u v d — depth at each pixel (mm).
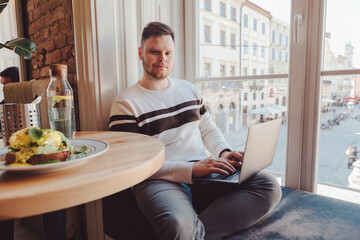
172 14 1479
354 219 782
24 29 1824
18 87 1179
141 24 1281
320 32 1065
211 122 1223
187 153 1056
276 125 982
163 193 730
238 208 779
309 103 1123
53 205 332
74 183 355
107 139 712
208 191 933
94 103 1118
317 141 1125
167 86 1098
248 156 778
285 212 852
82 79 1162
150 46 993
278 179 1294
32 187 344
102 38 1102
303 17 1103
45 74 1602
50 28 1465
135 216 867
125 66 1194
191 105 1108
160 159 519
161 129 1018
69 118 738
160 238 637
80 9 1113
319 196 1003
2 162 459
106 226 1086
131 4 1198
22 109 731
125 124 937
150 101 1026
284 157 1235
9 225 681
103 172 402
